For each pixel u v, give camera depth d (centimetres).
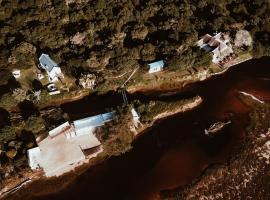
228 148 17900
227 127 18612
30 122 17188
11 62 18888
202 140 18150
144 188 16625
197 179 16775
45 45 19612
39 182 16500
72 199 16262
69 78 19012
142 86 19550
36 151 16825
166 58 19650
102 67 19325
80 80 18588
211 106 19350
